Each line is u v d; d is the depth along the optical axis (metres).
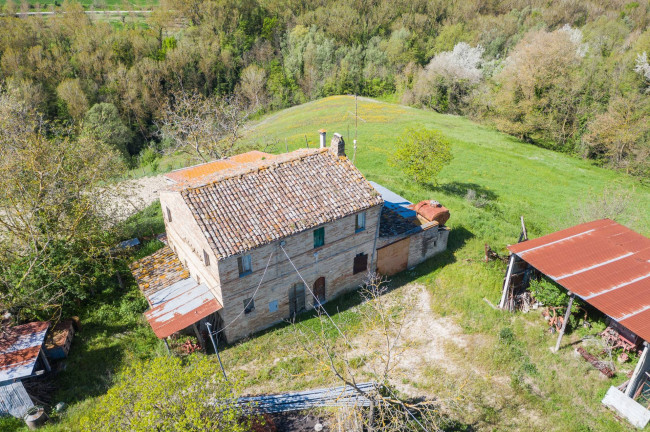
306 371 22.47
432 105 92.88
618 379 21.45
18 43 80.81
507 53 99.88
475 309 26.25
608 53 80.69
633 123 63.28
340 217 24.70
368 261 28.25
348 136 65.81
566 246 25.53
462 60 90.56
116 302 28.06
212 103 59.12
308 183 25.86
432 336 24.64
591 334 24.06
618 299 21.17
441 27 111.75
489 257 30.73
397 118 78.38
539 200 50.31
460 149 65.31
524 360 22.67
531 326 24.92
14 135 31.75
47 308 24.45
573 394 20.92
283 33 113.62
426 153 44.81
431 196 42.59
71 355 23.84
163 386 15.78
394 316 26.03
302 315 26.53
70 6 98.75
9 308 23.84
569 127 72.19
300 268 25.05
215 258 21.25
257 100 92.88
